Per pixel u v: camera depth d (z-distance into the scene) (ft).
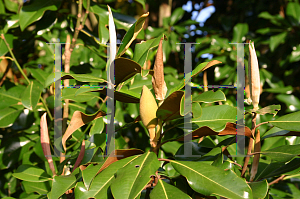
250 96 3.76
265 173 4.53
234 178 3.06
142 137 7.40
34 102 5.41
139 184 2.89
